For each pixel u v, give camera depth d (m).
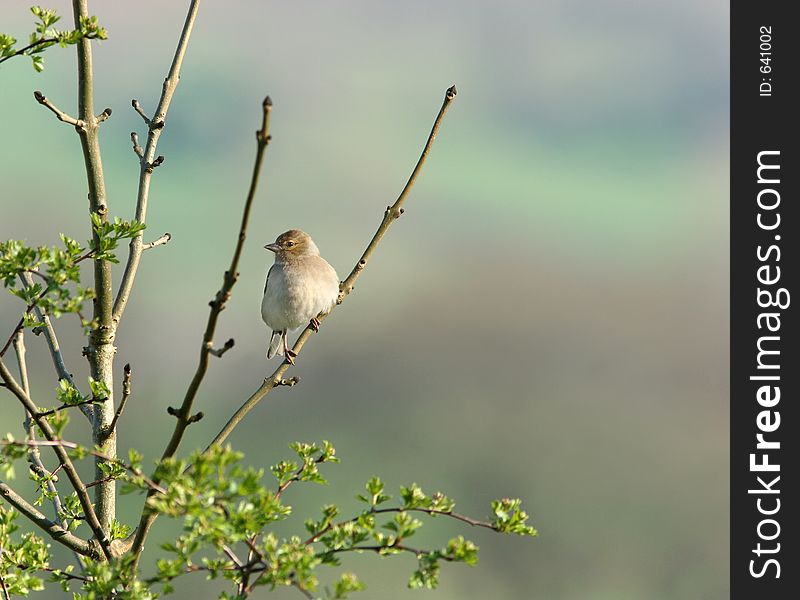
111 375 6.75
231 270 4.80
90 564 5.15
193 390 5.12
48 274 5.38
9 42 5.45
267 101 4.41
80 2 6.39
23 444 4.78
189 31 7.57
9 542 5.54
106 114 6.53
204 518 4.46
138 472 4.62
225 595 4.78
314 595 4.59
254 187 4.59
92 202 6.48
